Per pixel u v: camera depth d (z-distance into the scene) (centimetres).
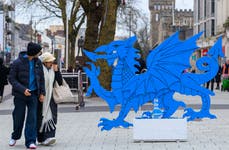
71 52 4291
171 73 1138
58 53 3628
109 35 2269
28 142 1037
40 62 1045
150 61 1143
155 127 1100
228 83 3291
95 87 1150
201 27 7794
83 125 1408
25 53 1046
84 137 1188
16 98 1038
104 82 2253
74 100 2078
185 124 1101
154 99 1140
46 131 1069
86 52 1141
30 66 1035
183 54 1141
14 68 1031
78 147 1048
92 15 2727
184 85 1143
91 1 2698
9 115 1725
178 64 1141
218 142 1091
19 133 1069
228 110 1798
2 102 2386
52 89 1068
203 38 6988
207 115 1168
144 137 1100
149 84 1143
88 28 2738
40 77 1041
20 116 1052
